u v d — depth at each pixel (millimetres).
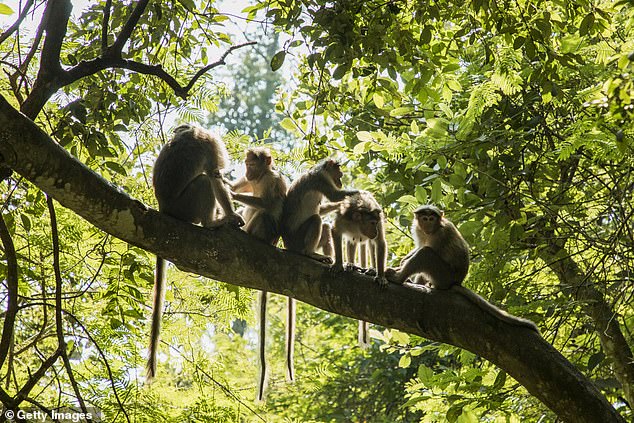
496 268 8891
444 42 8180
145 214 6262
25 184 8602
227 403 9609
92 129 7375
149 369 7375
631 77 4691
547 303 8969
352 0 7078
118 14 8578
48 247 8836
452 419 7957
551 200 9109
